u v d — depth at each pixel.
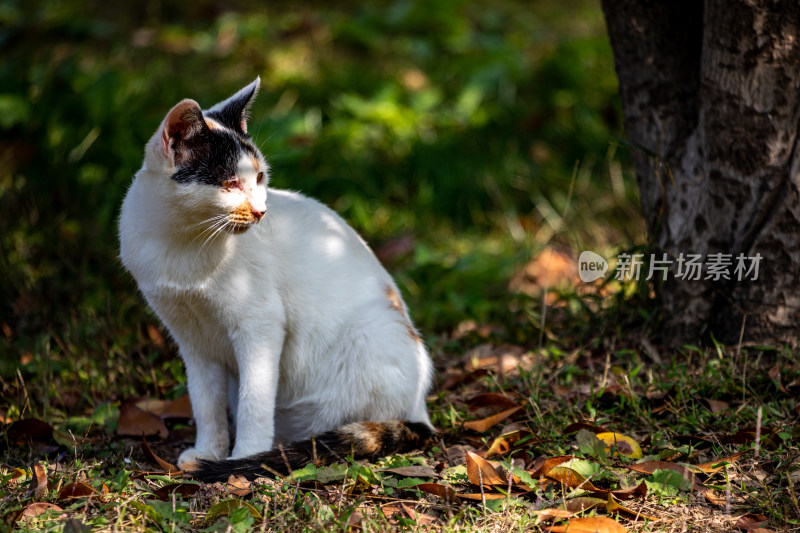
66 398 4.43
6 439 3.79
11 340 5.16
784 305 4.14
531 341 5.03
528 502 3.15
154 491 3.25
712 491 3.25
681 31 4.38
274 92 7.73
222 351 3.79
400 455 3.72
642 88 4.50
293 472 3.39
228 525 2.87
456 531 2.92
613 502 3.05
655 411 3.92
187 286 3.49
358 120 7.53
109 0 9.36
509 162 7.34
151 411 4.28
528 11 10.14
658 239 4.56
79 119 7.25
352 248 3.96
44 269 5.82
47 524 2.98
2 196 6.17
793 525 2.97
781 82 3.89
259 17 9.18
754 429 3.62
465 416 4.08
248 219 3.38
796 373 3.97
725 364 4.13
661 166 4.48
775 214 4.06
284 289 3.71
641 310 4.50
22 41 8.49
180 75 8.01
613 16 4.48
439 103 7.96
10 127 7.11
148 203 3.43
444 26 9.11
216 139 3.38
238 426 3.67
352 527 2.97
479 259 6.27
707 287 4.35
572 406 4.04
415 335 3.98
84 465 3.65
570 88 8.04
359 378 3.78
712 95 4.08
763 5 3.79
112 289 5.64
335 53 8.66
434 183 7.17
